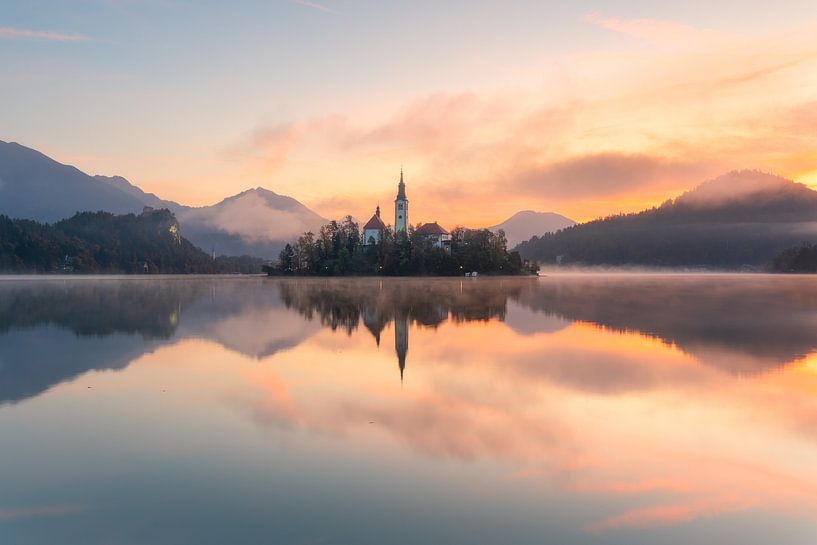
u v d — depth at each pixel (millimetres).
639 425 17125
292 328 42312
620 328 41594
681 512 11695
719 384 22438
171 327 42812
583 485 12906
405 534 10734
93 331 40125
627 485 12930
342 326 43688
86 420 17734
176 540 10539
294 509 11758
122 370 25766
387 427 17062
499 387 22109
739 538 10680
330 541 10477
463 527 11023
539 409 19016
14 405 19531
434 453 14852
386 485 12906
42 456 14656
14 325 43938
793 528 11039
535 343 34094
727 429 16750
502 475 13477
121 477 13320
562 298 78812
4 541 10477
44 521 11258
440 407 19203
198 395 21016
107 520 11305
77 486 12820
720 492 12586
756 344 33125
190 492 12547
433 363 27344
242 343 34438
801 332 38438
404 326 43656
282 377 24219
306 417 18062
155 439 15961
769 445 15383
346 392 21438
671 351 30672
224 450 15094
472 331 40281
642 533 10844
